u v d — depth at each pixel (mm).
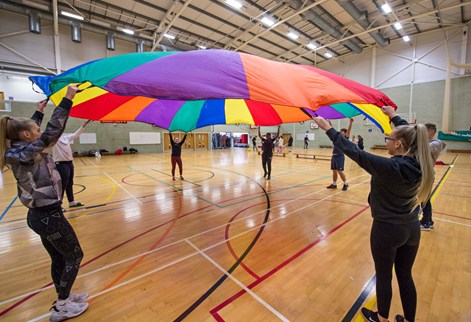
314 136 19891
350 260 2342
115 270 2184
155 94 1910
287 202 4355
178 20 11117
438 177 6441
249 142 22938
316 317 1600
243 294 1843
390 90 14609
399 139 1281
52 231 1444
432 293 1831
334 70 17266
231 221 3424
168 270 2186
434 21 11883
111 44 12438
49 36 11414
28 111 11469
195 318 1595
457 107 12391
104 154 14203
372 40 14539
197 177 6973
